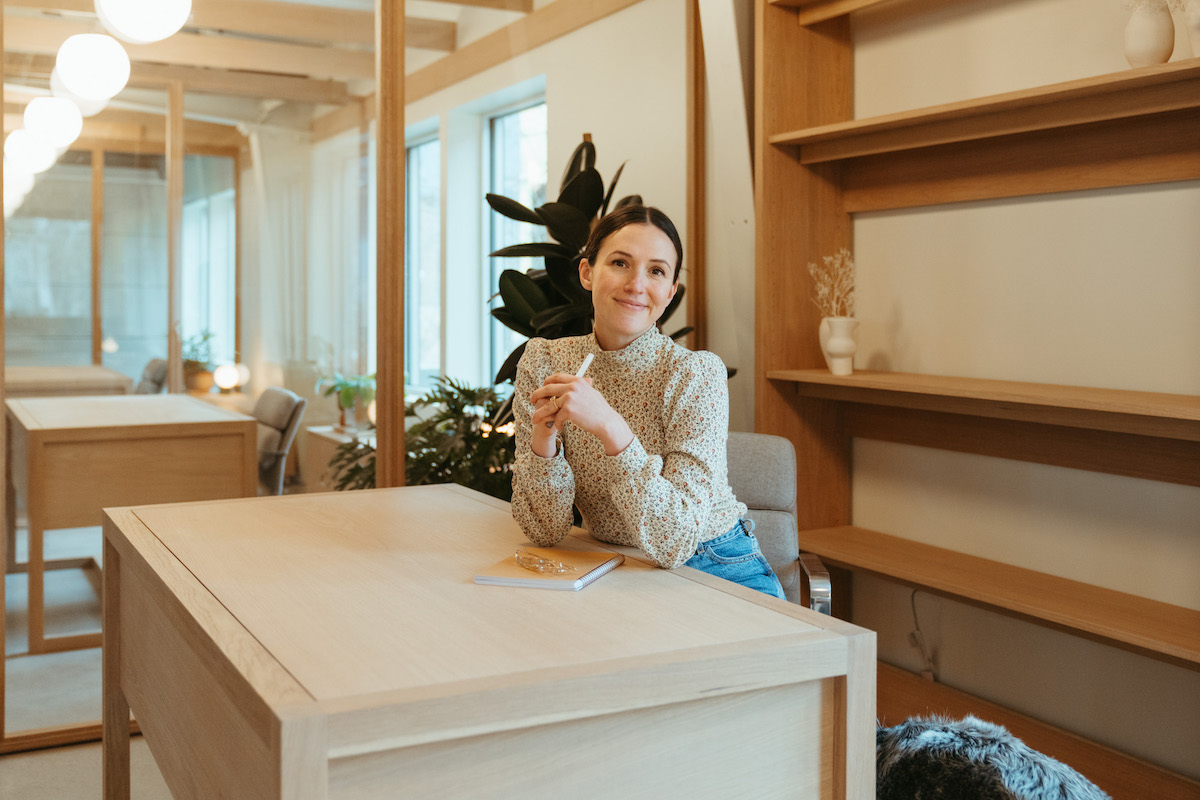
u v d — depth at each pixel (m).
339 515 1.90
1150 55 2.13
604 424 1.46
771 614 1.29
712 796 1.15
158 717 1.56
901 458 3.08
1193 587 2.32
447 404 3.38
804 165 3.08
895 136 2.73
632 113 3.53
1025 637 2.72
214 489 3.10
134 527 1.79
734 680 1.12
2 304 2.81
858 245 3.17
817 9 2.95
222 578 1.44
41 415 2.88
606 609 1.29
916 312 2.97
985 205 2.75
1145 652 2.23
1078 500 2.56
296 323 3.17
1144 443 2.39
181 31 2.99
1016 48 2.60
